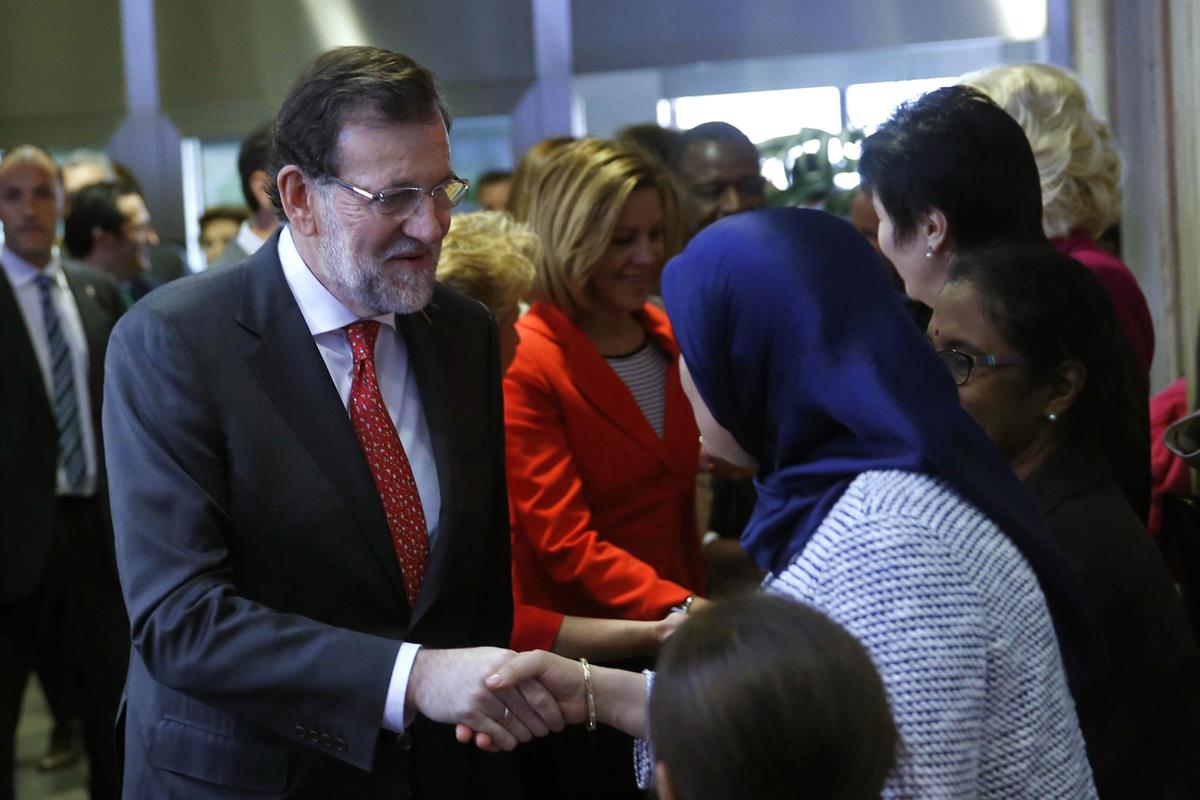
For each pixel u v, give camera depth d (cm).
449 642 184
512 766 208
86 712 405
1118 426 181
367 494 177
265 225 444
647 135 395
